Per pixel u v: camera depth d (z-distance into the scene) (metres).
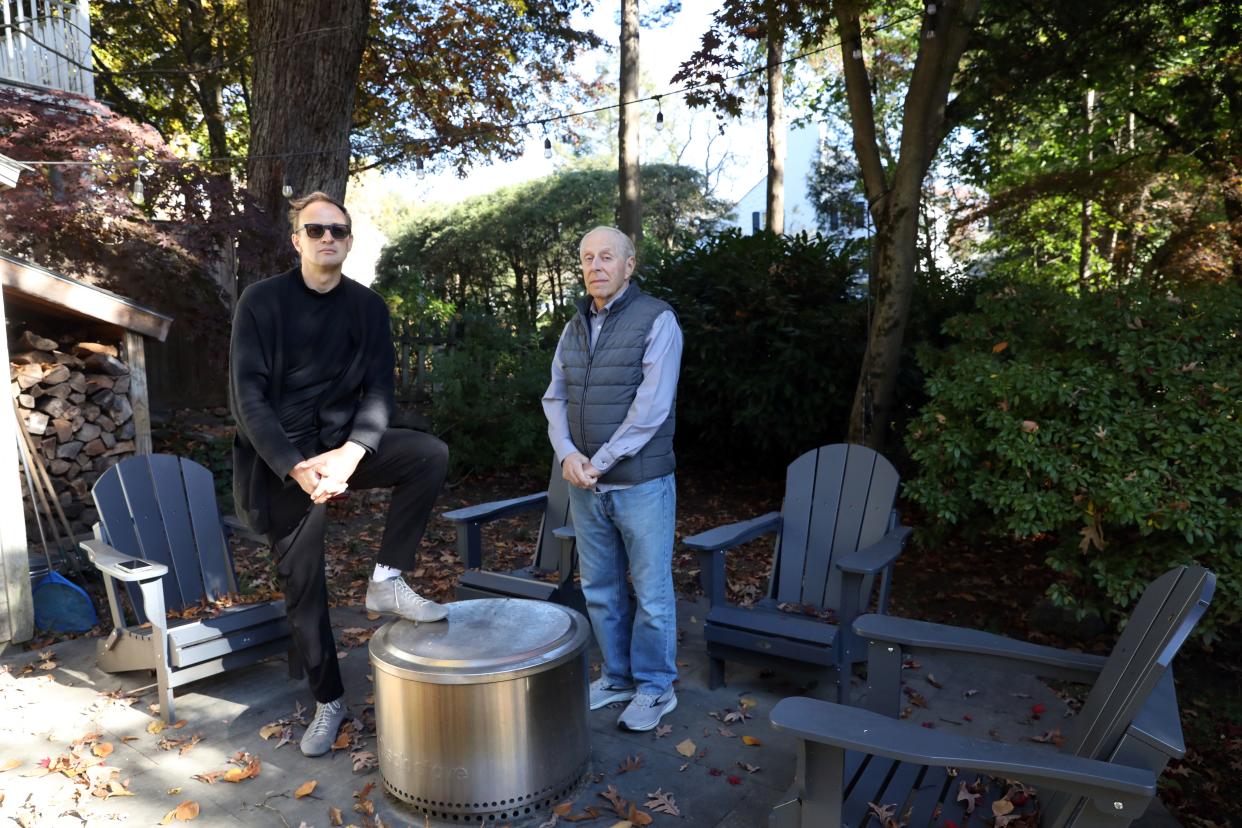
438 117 9.66
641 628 2.83
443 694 2.21
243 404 2.34
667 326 2.65
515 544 5.67
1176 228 8.38
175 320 6.68
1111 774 1.43
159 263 6.41
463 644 2.34
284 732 2.82
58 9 7.44
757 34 5.36
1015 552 5.22
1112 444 3.44
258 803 2.42
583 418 2.74
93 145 6.13
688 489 7.06
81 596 3.96
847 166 13.48
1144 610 1.81
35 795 2.47
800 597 3.36
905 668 3.37
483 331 7.65
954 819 1.87
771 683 3.18
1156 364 3.60
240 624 3.04
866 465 3.33
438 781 2.26
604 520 2.82
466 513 3.49
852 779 2.04
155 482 3.48
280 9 7.11
